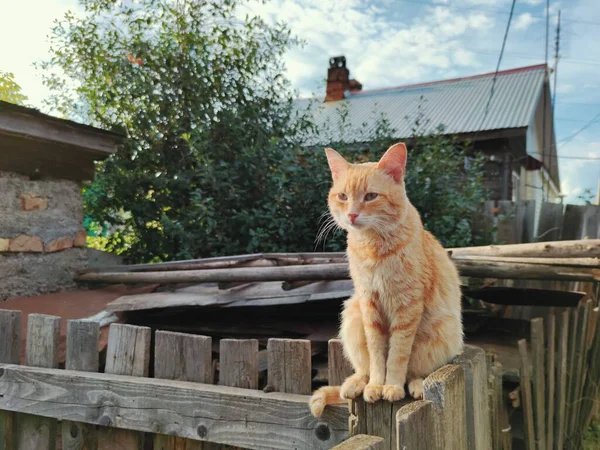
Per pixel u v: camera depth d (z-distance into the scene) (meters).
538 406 1.37
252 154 2.25
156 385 0.91
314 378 1.13
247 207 2.28
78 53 2.47
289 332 1.34
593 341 1.87
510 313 2.21
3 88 3.03
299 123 2.77
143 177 2.34
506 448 1.29
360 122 4.13
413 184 2.30
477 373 0.74
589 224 2.34
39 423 1.04
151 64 2.44
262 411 0.83
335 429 0.77
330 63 5.23
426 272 0.76
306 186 2.28
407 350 0.73
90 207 2.38
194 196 2.20
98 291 1.63
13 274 1.57
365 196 0.78
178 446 0.92
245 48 2.56
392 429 0.67
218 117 2.41
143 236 2.32
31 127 1.54
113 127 2.43
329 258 1.42
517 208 2.48
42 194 1.67
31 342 1.07
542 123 5.20
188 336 0.94
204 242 2.18
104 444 0.97
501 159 3.67
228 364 0.90
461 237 2.27
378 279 0.75
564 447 1.63
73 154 1.76
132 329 0.99
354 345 0.80
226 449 0.89
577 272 1.41
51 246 1.68
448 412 0.58
